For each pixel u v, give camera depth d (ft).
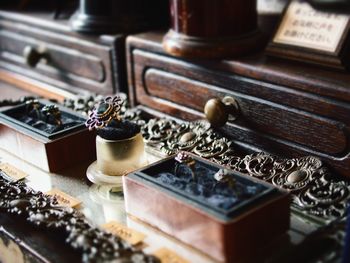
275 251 1.04
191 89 1.57
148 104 1.73
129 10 1.79
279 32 1.44
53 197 1.27
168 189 1.09
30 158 1.46
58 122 1.46
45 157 1.40
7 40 2.27
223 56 1.47
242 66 1.41
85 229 1.11
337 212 1.13
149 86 1.71
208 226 1.00
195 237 1.05
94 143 1.47
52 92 2.05
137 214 1.17
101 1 1.78
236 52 1.47
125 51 1.77
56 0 2.15
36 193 1.28
